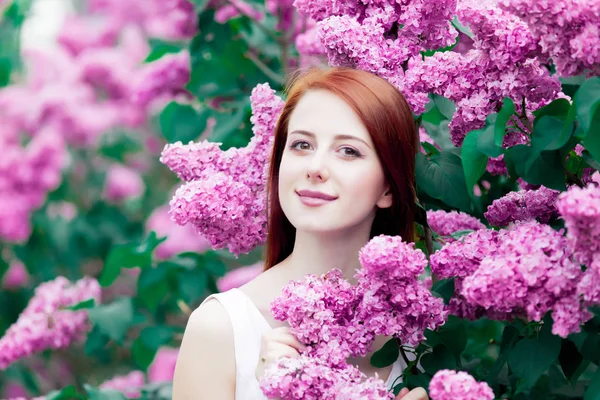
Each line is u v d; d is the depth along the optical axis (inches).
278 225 78.0
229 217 74.3
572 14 57.4
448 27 75.1
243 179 79.2
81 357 176.6
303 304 62.6
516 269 55.7
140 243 113.1
